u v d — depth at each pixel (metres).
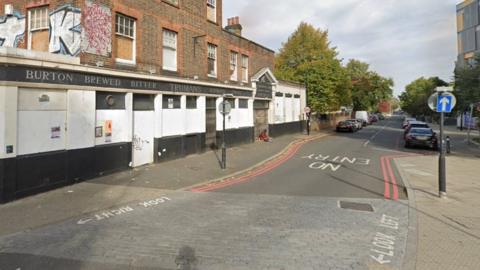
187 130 16.73
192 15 16.59
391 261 5.19
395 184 11.19
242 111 22.81
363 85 66.00
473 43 48.62
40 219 7.19
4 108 8.36
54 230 6.53
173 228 6.64
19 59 8.62
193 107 17.20
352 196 9.47
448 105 9.20
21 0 11.72
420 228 6.73
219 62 19.30
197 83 16.88
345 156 18.27
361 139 29.80
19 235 6.26
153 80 13.84
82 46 10.64
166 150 14.84
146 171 12.57
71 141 10.28
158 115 14.26
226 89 20.08
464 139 31.14
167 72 14.82
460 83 23.45
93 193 9.38
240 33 24.81
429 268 4.96
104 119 11.75
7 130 8.43
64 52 10.95
